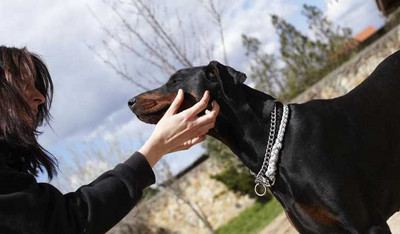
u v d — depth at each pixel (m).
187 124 2.20
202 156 14.94
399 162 3.25
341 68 11.80
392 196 3.19
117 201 1.88
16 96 1.90
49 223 1.73
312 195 2.92
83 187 1.93
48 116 2.19
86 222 1.81
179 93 2.30
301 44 18.88
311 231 3.04
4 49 2.01
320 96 12.18
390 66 3.56
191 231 14.59
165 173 10.95
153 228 10.60
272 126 3.09
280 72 18.78
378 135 3.19
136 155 2.04
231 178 13.55
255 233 10.07
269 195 13.79
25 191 1.71
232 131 3.16
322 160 2.92
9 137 1.85
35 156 2.00
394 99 3.39
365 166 3.05
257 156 3.11
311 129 3.02
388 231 2.97
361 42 18.98
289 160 2.98
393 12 13.66
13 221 1.66
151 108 3.04
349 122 3.16
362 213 2.91
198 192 14.97
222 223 14.54
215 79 3.12
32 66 2.01
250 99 3.14
